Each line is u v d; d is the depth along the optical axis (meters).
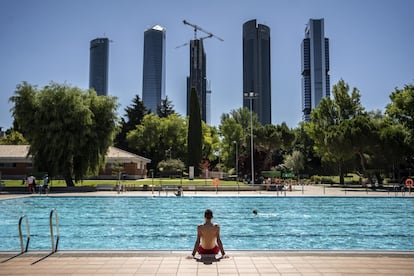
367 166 51.69
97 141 39.56
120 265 7.18
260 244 12.86
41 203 27.14
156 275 6.54
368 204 26.61
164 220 18.84
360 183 52.75
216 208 24.33
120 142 87.12
